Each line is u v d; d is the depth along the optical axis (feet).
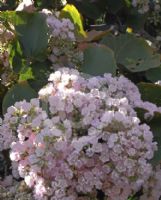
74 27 2.07
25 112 1.62
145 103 1.73
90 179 1.53
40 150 1.51
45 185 1.55
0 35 1.98
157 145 1.69
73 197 1.55
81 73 1.82
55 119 1.56
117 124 1.52
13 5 2.76
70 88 1.67
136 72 2.12
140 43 2.13
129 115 1.61
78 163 1.50
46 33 1.96
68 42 1.98
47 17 2.02
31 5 2.18
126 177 1.53
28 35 2.00
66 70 1.78
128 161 1.51
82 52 1.99
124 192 1.57
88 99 1.60
